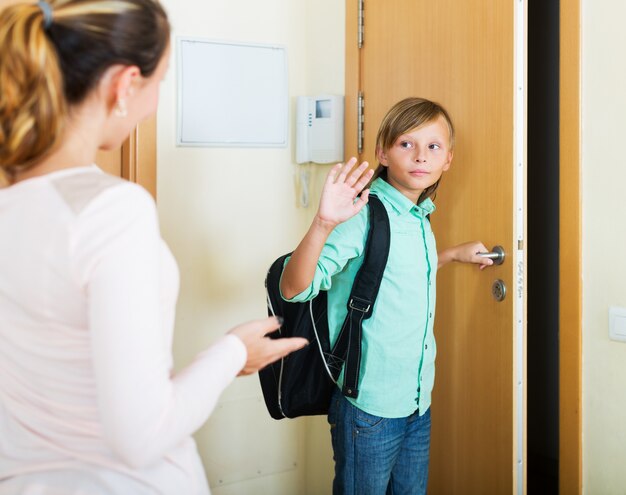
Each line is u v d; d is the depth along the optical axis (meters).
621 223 1.34
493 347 1.47
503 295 1.42
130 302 0.60
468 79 1.51
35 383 0.68
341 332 1.35
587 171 1.41
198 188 1.99
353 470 1.38
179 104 1.93
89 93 0.69
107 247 0.61
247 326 0.80
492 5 1.42
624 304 1.35
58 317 0.64
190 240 1.98
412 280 1.36
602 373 1.41
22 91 0.62
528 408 2.34
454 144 1.56
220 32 1.99
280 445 2.19
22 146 0.65
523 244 1.40
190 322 2.00
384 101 1.86
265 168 2.09
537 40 2.10
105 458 0.69
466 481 1.61
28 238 0.64
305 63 2.15
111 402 0.59
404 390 1.38
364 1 1.94
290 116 2.13
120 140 0.78
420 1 1.68
